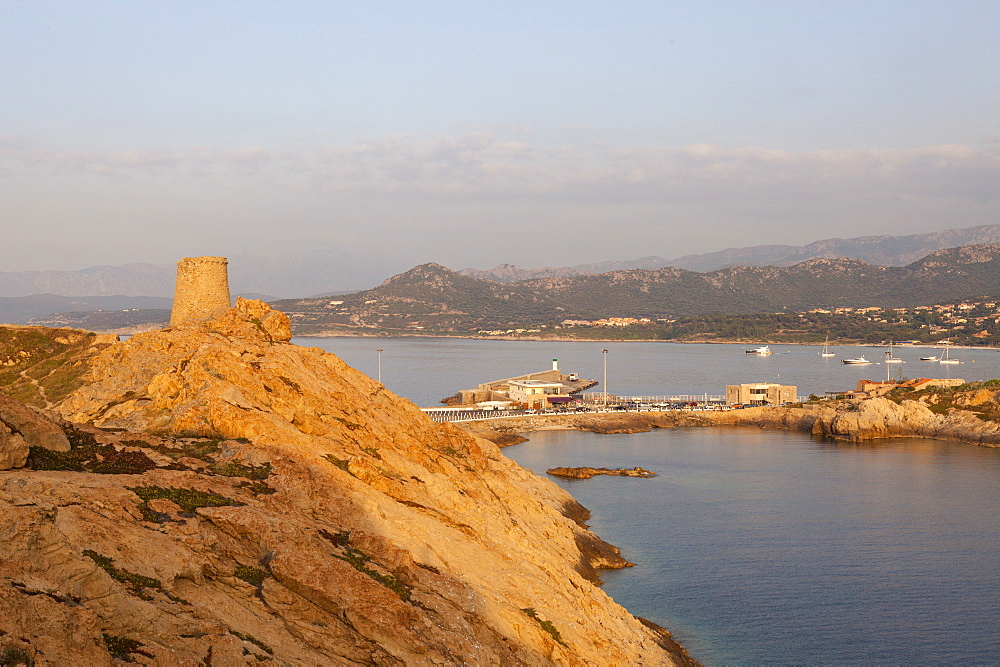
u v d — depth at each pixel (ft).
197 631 108.68
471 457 286.05
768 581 276.00
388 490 204.74
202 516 140.97
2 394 151.33
